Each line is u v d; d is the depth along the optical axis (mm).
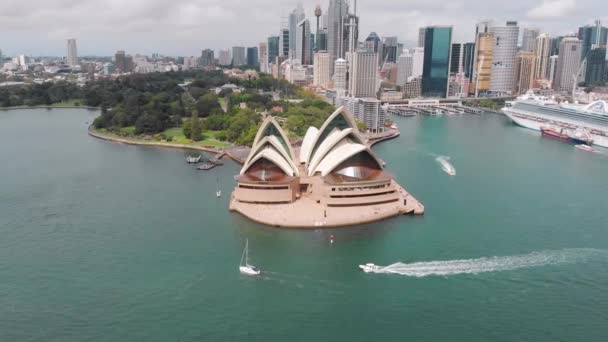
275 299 110625
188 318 103125
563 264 128250
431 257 132000
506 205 178375
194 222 158000
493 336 97625
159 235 147000
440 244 140625
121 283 117562
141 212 168250
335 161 172625
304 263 128000
